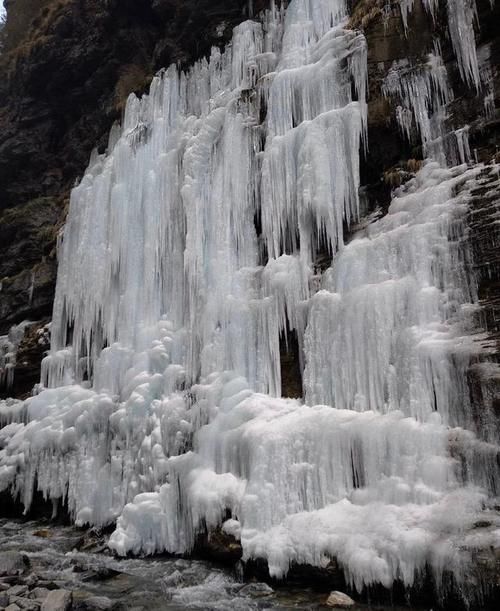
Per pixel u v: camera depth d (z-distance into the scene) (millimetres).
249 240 9195
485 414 5484
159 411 8547
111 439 9281
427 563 4910
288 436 6480
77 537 8688
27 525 9906
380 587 5152
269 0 12195
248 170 9406
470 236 6355
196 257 9406
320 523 5785
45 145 17703
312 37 9852
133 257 10875
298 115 9094
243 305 8359
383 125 8305
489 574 4516
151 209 10789
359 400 6590
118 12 15391
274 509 6207
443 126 7809
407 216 7273
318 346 7215
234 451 7102
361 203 8383
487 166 6684
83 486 9266
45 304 14648
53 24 17219
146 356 9500
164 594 5910
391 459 5738
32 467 10305
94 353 11391
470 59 7664
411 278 6605
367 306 6730
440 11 8180
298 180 8320
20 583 6473
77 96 16859
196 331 9016
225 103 10742
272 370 7926
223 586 6004
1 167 17750
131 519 7461
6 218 16891
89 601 5738
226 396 7801
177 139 11258
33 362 13508
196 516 6922
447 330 6152
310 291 7902
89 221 12344
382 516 5430
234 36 11836
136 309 10523
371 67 8539
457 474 5352
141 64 15680
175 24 13992
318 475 6207
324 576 5508
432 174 7488
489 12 7609
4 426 12297
